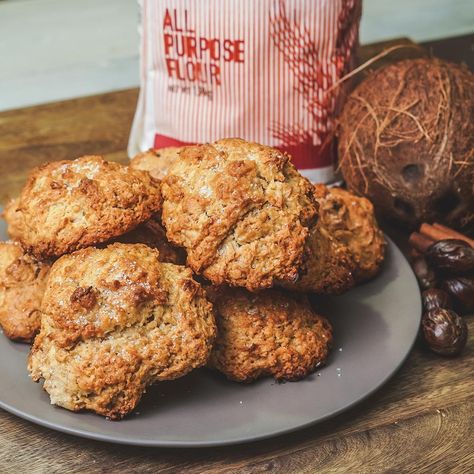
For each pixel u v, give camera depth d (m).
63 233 0.67
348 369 0.68
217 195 0.65
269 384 0.67
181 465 0.64
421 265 0.78
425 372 0.71
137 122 0.92
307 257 0.66
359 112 0.81
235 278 0.65
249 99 0.85
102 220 0.67
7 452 0.65
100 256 0.65
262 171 0.66
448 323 0.71
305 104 0.85
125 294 0.63
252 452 0.65
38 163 0.93
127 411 0.63
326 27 0.83
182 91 0.86
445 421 0.67
